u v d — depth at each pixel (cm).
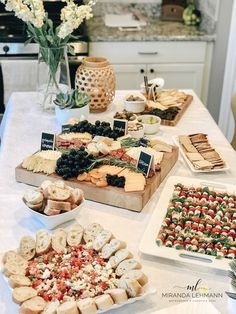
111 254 141
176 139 222
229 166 204
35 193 161
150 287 133
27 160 189
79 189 168
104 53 363
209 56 377
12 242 154
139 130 220
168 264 146
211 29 370
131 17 406
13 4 217
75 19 221
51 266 138
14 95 275
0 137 266
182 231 155
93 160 186
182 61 375
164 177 192
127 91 281
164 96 266
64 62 242
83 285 130
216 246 148
